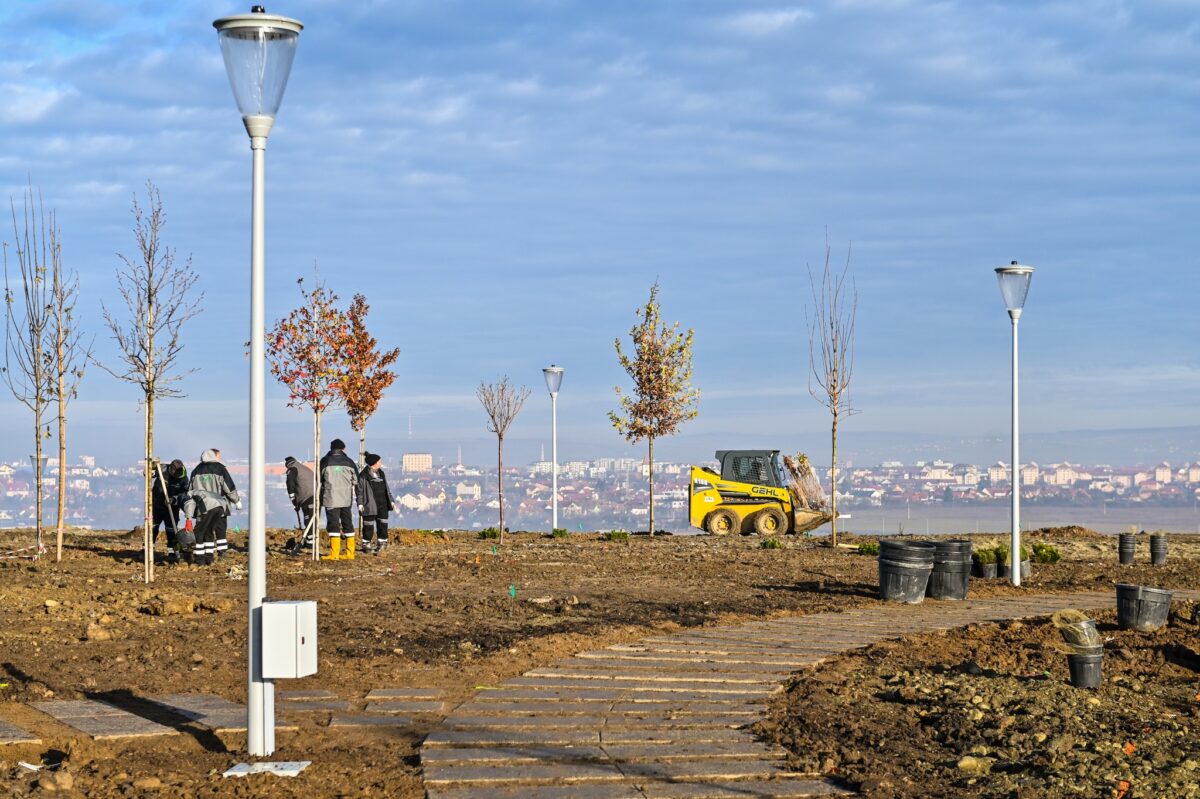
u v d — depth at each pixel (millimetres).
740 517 33938
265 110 8570
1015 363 19781
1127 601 14953
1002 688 11211
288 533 27938
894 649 13273
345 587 17891
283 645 8500
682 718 9898
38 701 10094
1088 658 11422
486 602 15992
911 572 17250
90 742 8875
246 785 8016
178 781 8047
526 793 7953
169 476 22859
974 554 21859
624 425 34438
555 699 10547
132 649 12438
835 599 17625
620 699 10578
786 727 9625
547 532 34094
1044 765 8758
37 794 7520
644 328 34562
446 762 8578
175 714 9781
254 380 8594
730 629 14594
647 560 23234
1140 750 9258
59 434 20953
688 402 34594
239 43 8500
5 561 20688
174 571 19625
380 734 9406
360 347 29766
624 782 8211
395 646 12805
